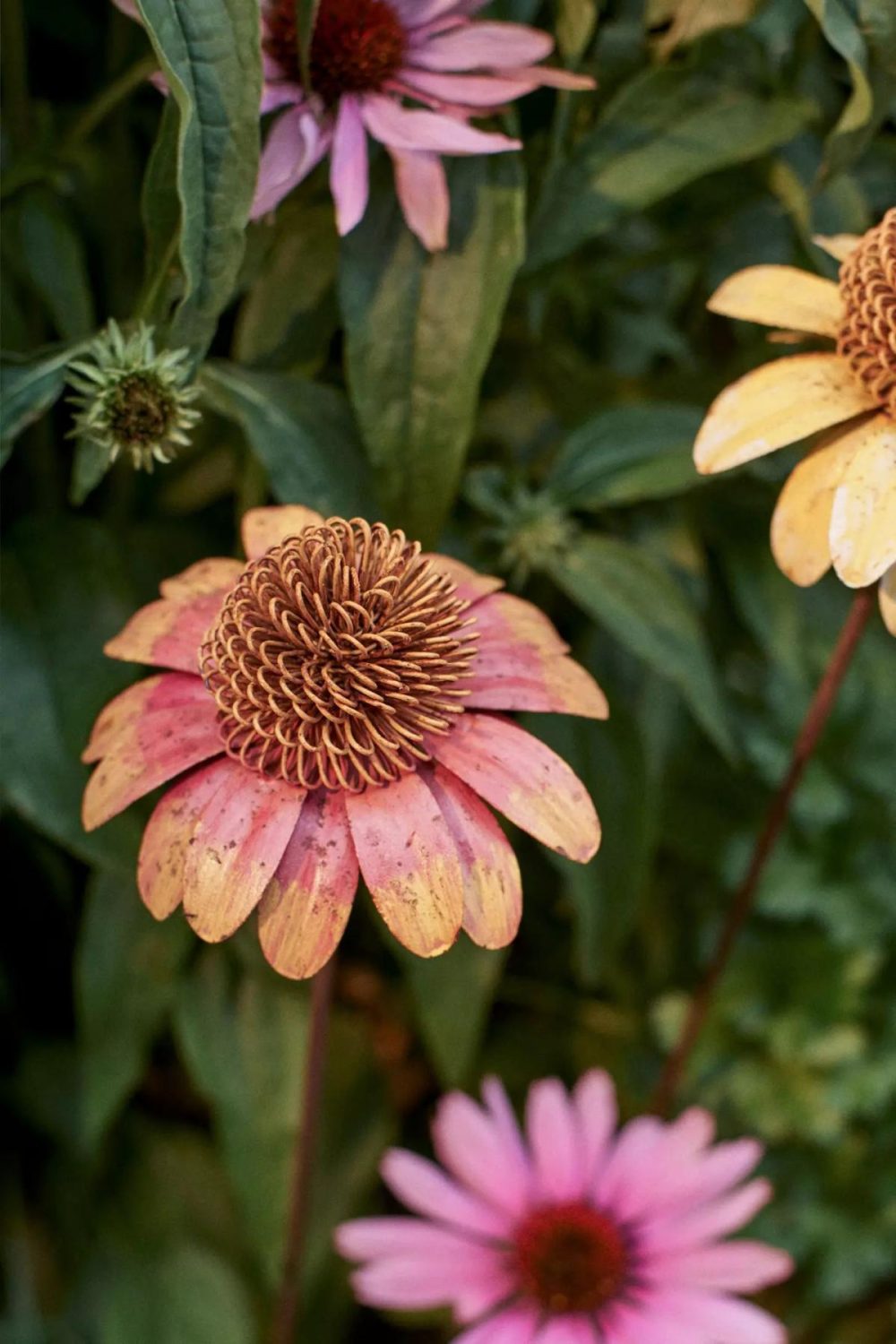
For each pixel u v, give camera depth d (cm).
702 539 77
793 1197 80
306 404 66
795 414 61
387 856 56
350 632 57
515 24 68
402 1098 84
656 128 68
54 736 66
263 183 63
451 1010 73
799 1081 78
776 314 63
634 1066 82
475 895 57
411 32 65
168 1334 77
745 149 68
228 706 57
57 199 69
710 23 67
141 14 59
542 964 84
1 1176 81
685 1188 71
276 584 58
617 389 75
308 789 57
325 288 68
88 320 68
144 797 67
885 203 75
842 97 72
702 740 80
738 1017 79
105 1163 80
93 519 73
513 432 75
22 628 67
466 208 65
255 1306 80
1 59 68
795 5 69
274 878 57
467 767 58
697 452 61
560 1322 69
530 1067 83
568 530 70
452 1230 71
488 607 60
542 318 74
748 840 79
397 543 58
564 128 68
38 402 62
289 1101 75
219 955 76
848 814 79
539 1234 70
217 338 74
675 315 80
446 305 65
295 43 64
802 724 79
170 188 62
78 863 78
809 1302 79
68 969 80
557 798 58
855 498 60
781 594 75
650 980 83
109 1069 73
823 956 79
